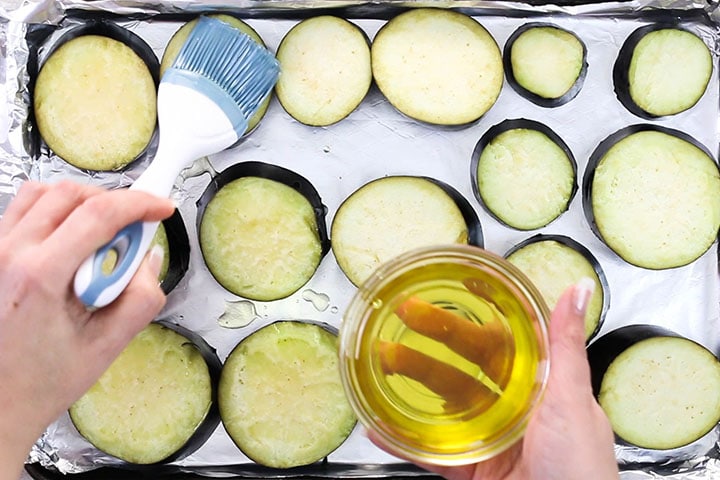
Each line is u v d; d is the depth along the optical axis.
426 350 0.52
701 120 0.61
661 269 0.61
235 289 0.60
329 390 0.60
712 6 0.61
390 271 0.51
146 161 0.61
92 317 0.49
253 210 0.60
